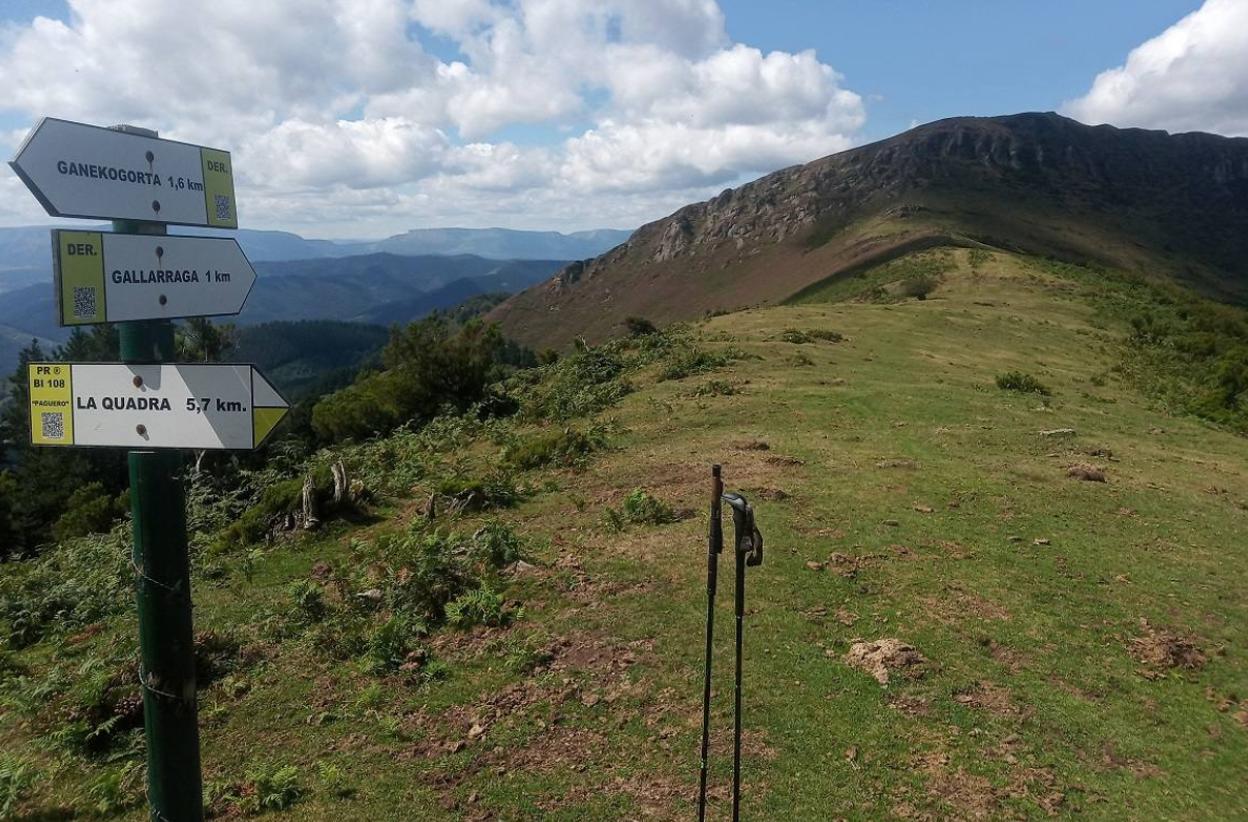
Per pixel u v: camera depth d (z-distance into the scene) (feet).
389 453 72.13
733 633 29.17
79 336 125.08
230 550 47.55
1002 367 108.78
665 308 629.51
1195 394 106.83
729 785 21.07
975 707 25.05
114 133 12.44
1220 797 21.72
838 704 24.86
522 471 58.65
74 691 27.94
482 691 26.40
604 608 31.55
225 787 22.17
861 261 445.78
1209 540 41.73
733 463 54.13
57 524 93.86
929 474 50.93
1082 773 22.31
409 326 105.70
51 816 22.29
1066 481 50.67
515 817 20.30
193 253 13.97
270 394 12.92
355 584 36.24
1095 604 32.96
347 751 23.79
